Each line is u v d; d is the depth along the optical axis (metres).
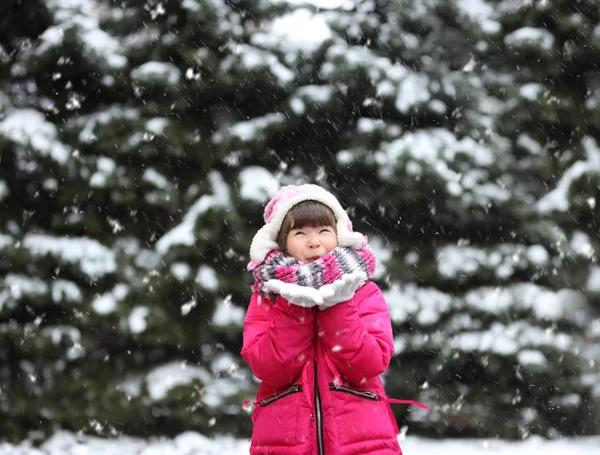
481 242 7.37
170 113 7.18
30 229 6.91
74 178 6.82
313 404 2.54
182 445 6.38
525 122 7.72
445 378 7.19
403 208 7.19
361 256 2.61
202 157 7.11
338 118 7.41
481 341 6.84
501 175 7.19
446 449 6.50
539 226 7.29
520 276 7.29
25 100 7.21
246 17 7.59
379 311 2.66
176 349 7.15
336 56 7.19
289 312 2.50
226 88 7.15
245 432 6.72
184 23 7.22
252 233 6.99
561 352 6.84
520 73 7.80
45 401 6.58
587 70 7.81
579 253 7.28
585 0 7.65
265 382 2.66
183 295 6.84
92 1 7.44
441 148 7.07
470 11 7.73
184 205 7.09
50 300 6.55
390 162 6.95
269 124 7.12
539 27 7.80
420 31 7.60
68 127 7.04
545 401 7.04
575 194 7.39
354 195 7.39
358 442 2.50
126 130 7.00
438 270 7.08
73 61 6.99
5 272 6.64
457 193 6.92
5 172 6.89
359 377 2.53
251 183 7.04
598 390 6.95
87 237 6.87
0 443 6.43
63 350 6.59
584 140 7.71
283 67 7.21
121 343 7.06
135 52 7.19
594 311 7.55
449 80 7.32
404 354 6.94
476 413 6.98
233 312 6.86
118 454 6.21
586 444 6.75
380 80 7.17
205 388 6.68
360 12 7.82
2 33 7.29
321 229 2.65
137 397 6.60
